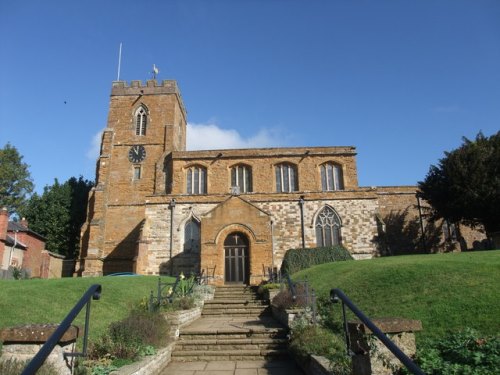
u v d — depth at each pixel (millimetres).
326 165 42562
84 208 54906
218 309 19609
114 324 11055
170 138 46469
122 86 48781
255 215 29938
